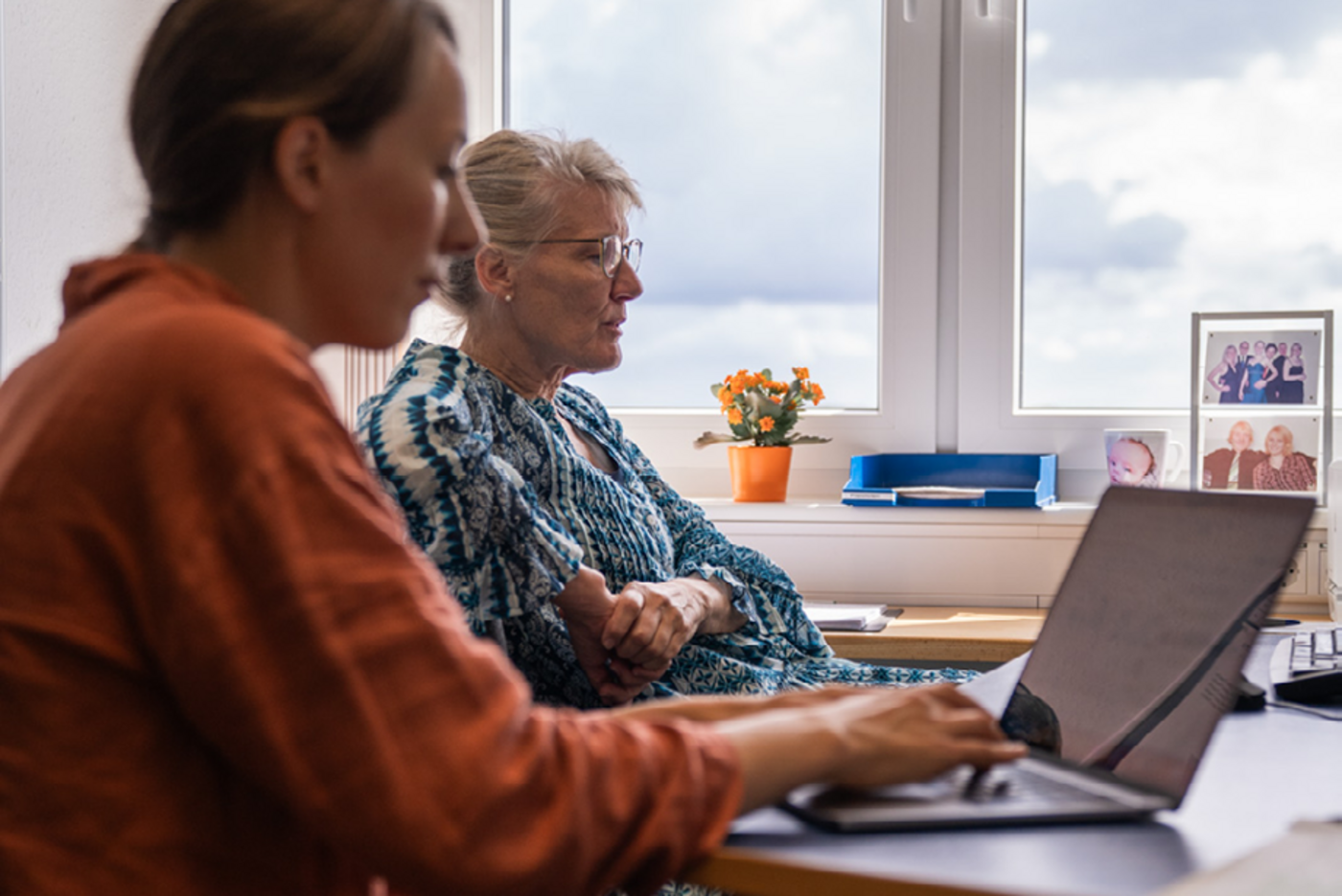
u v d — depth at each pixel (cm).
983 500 209
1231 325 212
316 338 65
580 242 142
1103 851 61
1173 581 79
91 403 55
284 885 58
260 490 52
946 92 229
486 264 143
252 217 62
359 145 62
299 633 52
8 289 140
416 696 53
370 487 57
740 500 226
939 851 61
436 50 65
